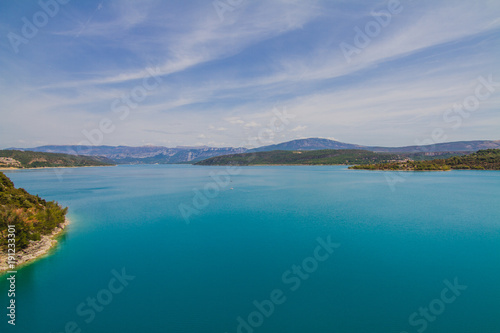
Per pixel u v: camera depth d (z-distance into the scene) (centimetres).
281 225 6172
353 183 15188
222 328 2497
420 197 10031
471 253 4281
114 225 6297
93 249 4584
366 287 3222
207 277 3497
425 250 4428
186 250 4522
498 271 3625
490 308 2772
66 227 6116
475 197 9838
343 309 2777
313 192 11844
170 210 8138
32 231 4509
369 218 6762
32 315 2681
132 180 18900
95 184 15975
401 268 3741
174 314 2703
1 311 2745
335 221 6488
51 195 11350
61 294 3078
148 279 3444
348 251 4403
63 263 3956
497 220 6450
